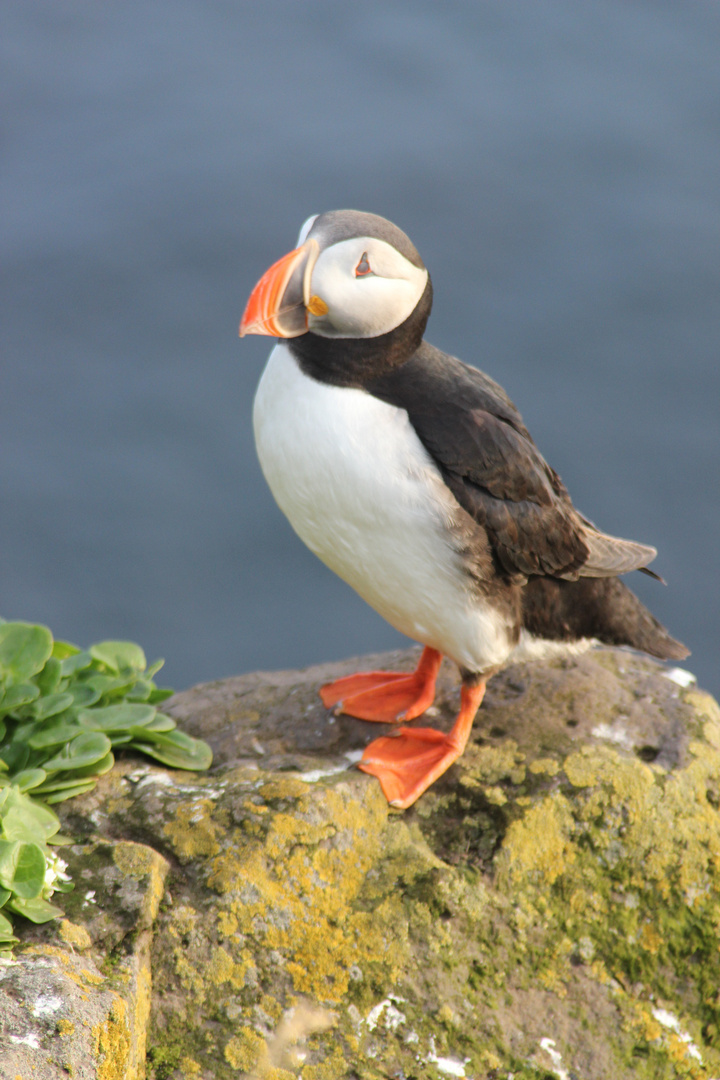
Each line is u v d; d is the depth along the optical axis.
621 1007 7.87
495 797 8.55
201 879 7.71
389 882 8.00
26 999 6.41
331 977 7.52
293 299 7.82
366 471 7.95
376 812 8.38
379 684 9.82
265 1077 7.09
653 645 9.55
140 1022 6.98
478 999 7.70
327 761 9.05
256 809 8.06
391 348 8.14
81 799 8.25
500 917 8.01
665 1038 7.79
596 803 8.44
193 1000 7.27
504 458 8.19
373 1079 7.23
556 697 9.59
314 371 8.20
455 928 7.89
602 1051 7.67
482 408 8.36
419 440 8.07
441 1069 7.38
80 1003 6.45
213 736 9.56
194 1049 7.12
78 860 7.57
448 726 9.45
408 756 8.82
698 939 8.12
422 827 8.48
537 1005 7.79
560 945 8.02
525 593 8.83
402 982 7.60
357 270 7.80
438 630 8.63
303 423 8.11
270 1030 7.25
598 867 8.27
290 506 8.60
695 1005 8.01
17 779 7.96
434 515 7.98
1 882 7.04
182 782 8.56
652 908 8.17
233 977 7.36
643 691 9.70
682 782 8.61
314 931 7.64
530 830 8.34
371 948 7.66
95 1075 6.29
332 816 8.17
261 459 8.75
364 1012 7.46
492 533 8.24
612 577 9.32
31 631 8.84
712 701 9.66
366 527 8.16
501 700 9.61
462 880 8.07
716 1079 7.79
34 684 8.78
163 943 7.39
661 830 8.35
